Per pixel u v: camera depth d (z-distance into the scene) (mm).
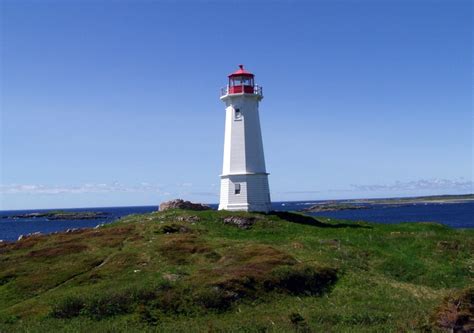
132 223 50375
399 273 37125
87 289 31594
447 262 39219
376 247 42094
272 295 30797
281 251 38125
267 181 58469
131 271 34688
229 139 57469
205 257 37062
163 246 39250
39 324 26031
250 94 57156
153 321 26969
